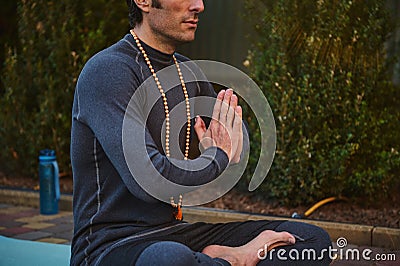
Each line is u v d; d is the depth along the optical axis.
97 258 3.47
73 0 8.63
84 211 3.60
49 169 7.45
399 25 7.67
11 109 8.91
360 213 6.97
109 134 3.32
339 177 7.05
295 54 7.27
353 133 7.09
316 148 7.11
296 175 7.07
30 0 8.77
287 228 3.91
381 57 7.44
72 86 8.46
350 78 7.10
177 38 3.62
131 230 3.55
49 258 4.93
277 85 7.19
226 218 6.89
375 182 7.11
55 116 8.59
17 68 8.98
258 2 7.51
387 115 7.47
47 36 8.77
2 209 7.79
